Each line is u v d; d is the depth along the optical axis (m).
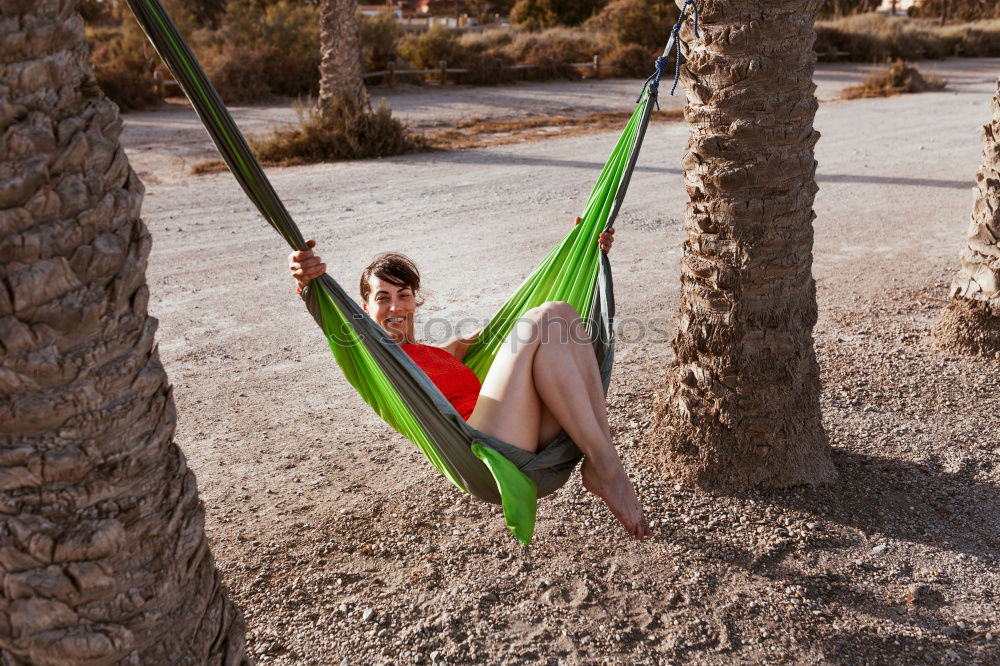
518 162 14.61
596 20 35.66
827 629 3.60
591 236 4.02
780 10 3.94
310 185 12.63
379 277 3.88
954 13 59.38
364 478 4.82
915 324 7.23
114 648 1.93
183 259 8.96
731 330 4.41
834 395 5.84
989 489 4.66
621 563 4.02
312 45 24.38
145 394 1.92
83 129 1.72
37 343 1.71
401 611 3.67
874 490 4.63
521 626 3.60
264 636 3.52
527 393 3.14
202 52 23.22
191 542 2.09
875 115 20.28
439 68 26.22
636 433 5.27
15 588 1.82
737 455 4.55
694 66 4.20
